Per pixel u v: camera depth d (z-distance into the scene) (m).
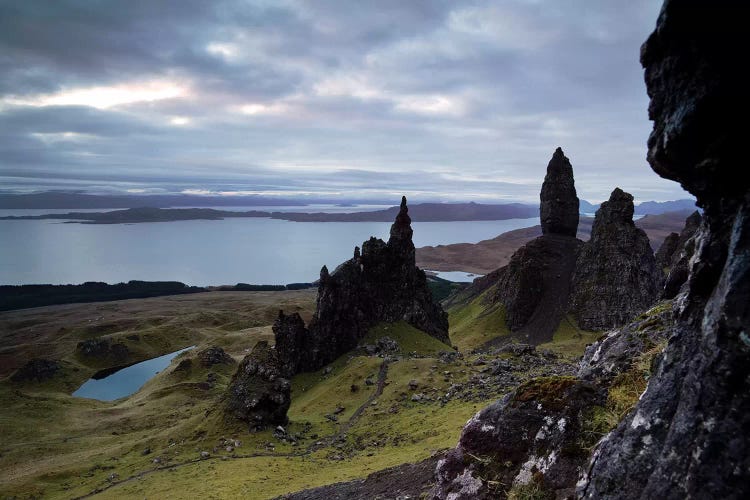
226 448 86.69
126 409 163.25
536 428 18.19
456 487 18.91
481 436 19.64
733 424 8.09
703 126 8.93
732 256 8.70
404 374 116.19
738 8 7.74
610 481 11.45
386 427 84.81
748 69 8.03
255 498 56.53
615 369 18.25
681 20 8.63
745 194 9.01
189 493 62.81
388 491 33.81
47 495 79.50
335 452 78.94
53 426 144.88
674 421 9.73
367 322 170.25
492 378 96.62
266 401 98.12
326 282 162.50
